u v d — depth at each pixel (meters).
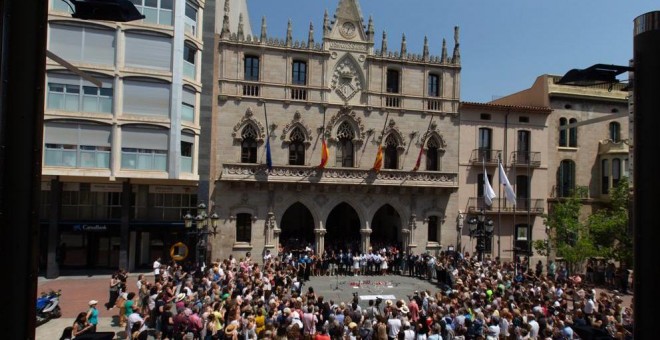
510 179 44.91
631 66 6.15
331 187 40.53
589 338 7.87
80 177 32.34
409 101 43.22
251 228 39.00
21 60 4.34
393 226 45.53
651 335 4.79
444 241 42.94
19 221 4.27
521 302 20.86
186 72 35.59
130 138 32.94
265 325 16.58
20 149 4.30
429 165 43.75
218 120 38.91
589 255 36.69
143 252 37.12
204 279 24.06
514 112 45.22
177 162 33.91
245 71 40.12
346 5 42.25
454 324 17.42
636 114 5.12
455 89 44.09
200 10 36.72
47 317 22.05
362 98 42.34
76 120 31.59
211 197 38.28
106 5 5.81
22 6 4.37
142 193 36.47
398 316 18.47
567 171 46.84
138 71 33.00
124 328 21.30
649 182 4.93
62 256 35.66
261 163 39.62
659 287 4.80
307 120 40.94
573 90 46.62
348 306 20.80
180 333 16.73
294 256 37.91
